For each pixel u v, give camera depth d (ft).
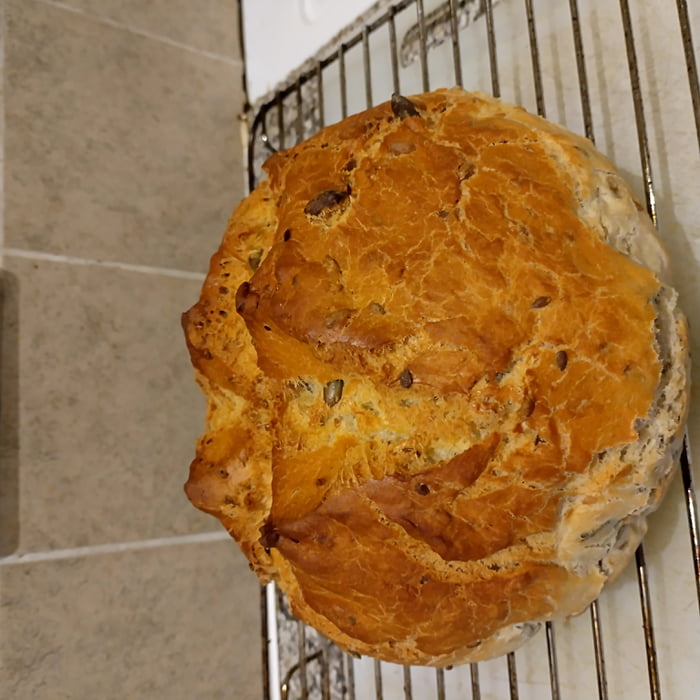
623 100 1.28
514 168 1.08
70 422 1.51
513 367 1.01
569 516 1.03
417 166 1.12
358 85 1.68
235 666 1.64
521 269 1.02
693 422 1.16
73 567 1.47
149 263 1.66
